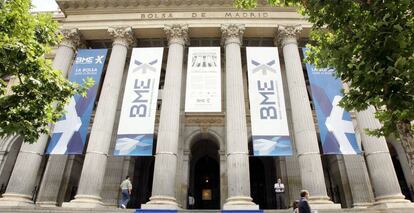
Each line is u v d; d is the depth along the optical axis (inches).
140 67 986.7
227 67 1011.3
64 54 1071.6
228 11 1109.1
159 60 999.0
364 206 936.9
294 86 976.3
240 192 814.5
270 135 856.9
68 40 1098.7
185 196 1021.2
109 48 1238.9
